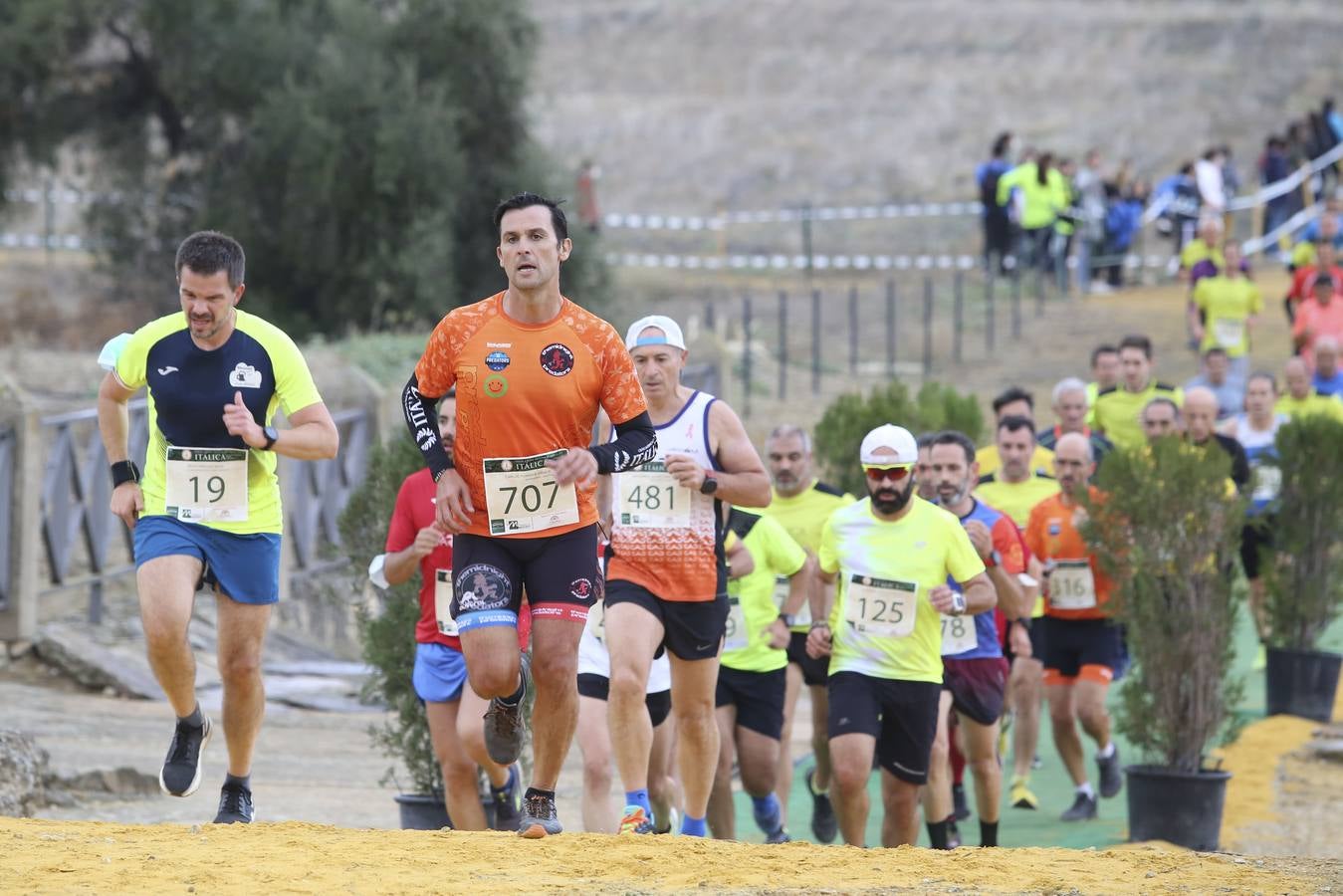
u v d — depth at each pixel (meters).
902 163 172.00
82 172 103.06
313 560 56.91
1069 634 40.28
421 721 31.69
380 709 47.09
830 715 30.30
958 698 33.53
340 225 94.44
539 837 21.11
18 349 81.38
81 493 49.94
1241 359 75.50
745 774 32.72
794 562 31.69
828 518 34.41
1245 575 51.16
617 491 27.28
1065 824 39.53
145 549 22.11
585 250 99.19
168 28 95.75
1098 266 110.94
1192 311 77.25
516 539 20.70
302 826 21.61
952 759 38.50
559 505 20.53
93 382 75.88
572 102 195.75
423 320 93.00
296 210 93.00
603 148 181.25
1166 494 37.16
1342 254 94.75
